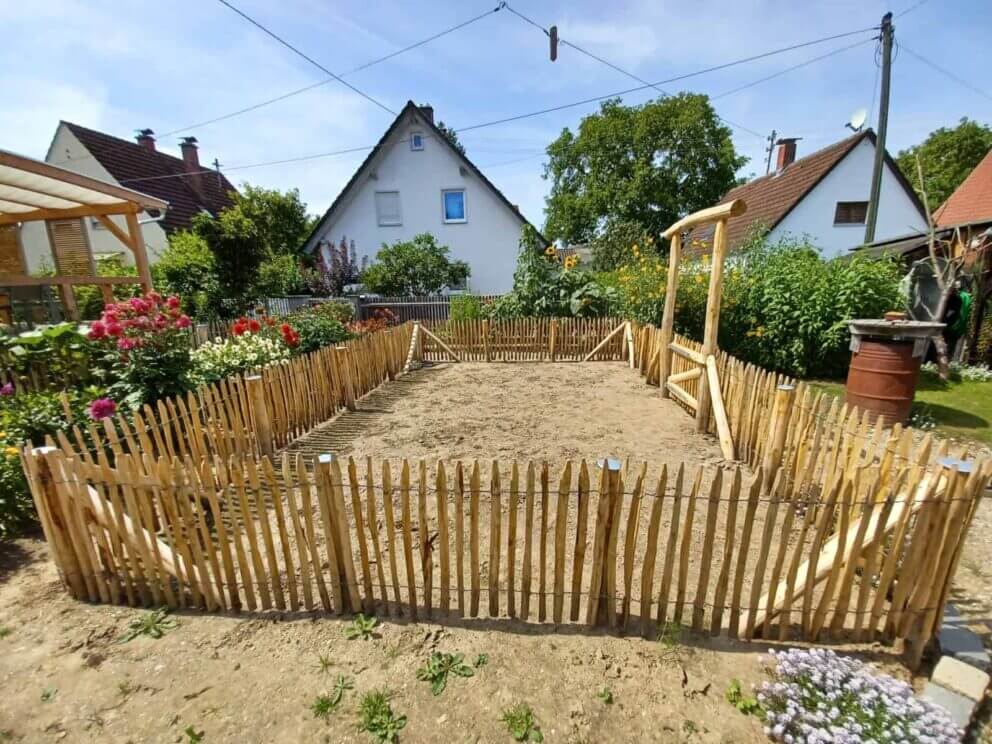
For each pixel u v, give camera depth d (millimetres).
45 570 3070
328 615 2611
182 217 18203
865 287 8117
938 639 2324
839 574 2361
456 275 17516
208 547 2590
